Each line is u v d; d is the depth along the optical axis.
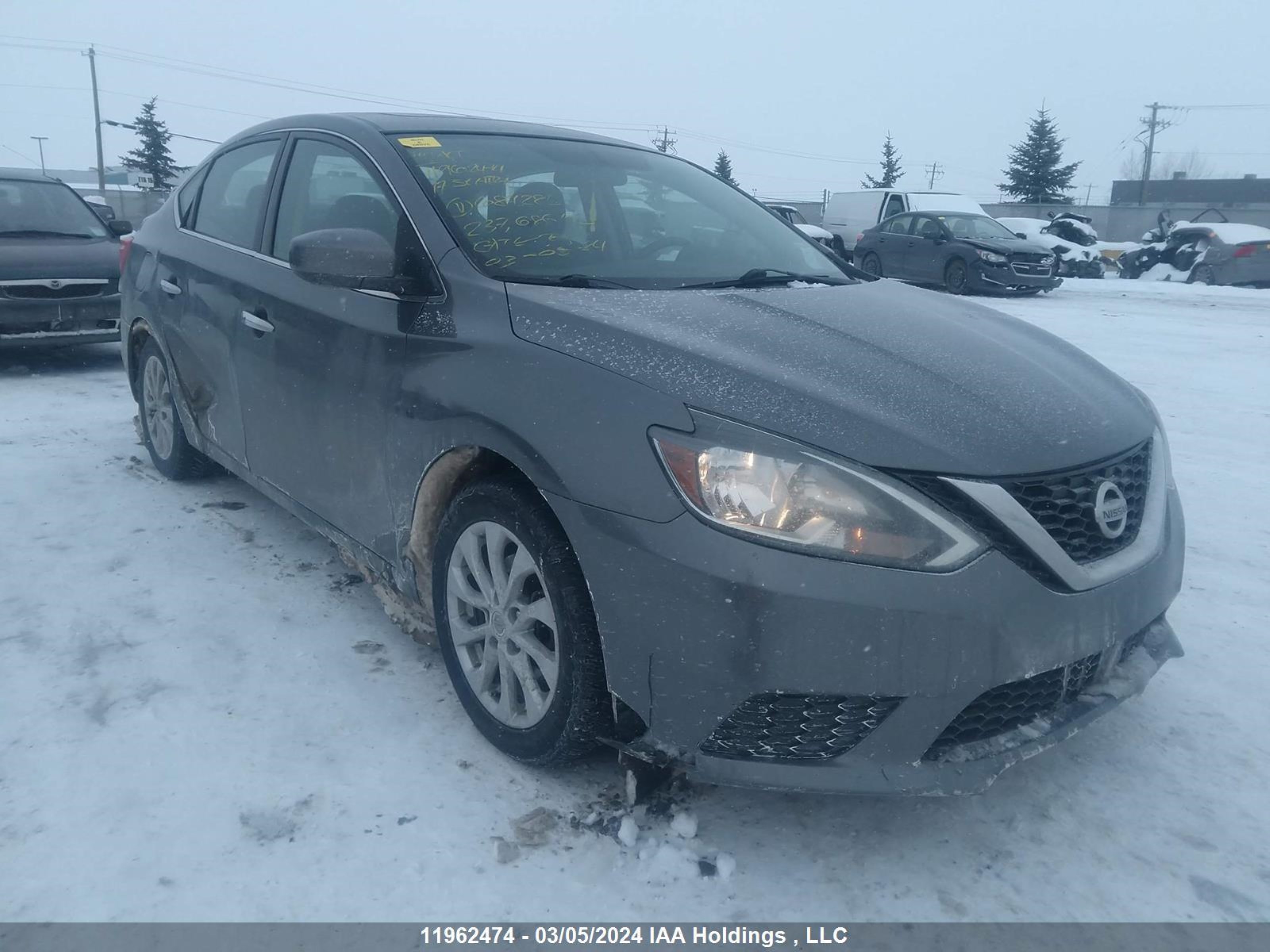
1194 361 9.24
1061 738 2.37
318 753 2.69
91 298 7.09
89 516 4.30
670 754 2.27
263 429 3.60
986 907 2.24
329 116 3.70
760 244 3.59
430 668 3.16
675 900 2.23
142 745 2.70
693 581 2.16
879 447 2.17
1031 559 2.23
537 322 2.59
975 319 3.17
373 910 2.16
